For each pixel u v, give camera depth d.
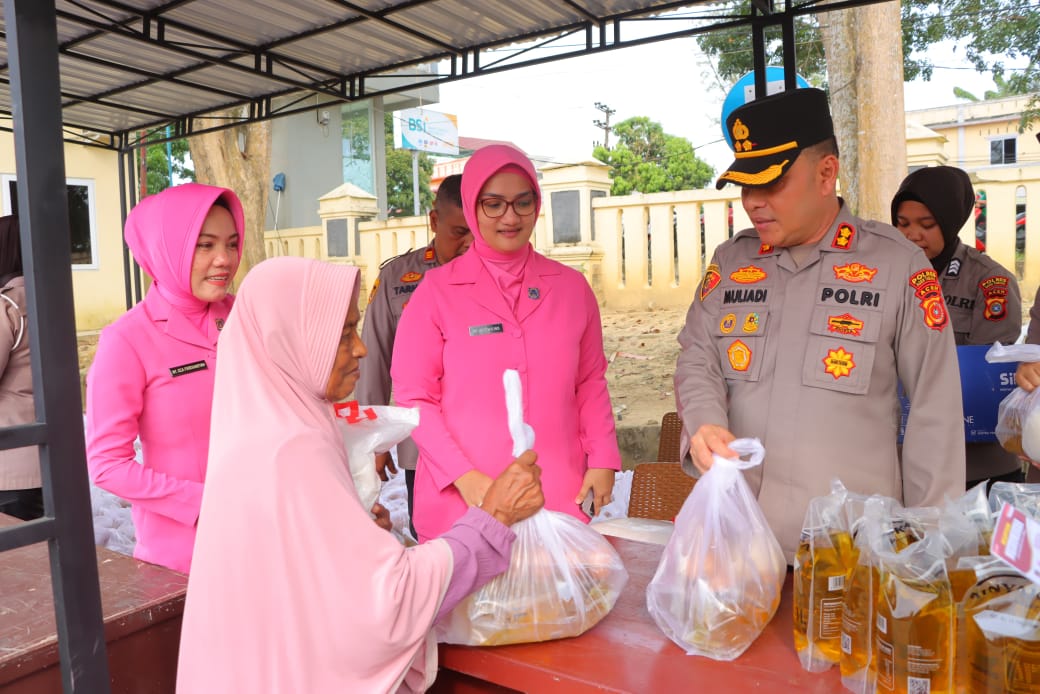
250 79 5.53
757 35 4.03
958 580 1.14
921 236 2.71
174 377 1.91
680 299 7.57
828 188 1.70
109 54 4.96
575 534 1.47
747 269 1.84
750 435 1.75
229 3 4.26
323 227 10.29
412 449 3.01
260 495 1.21
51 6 1.08
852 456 1.66
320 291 1.34
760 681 1.24
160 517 1.89
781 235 1.70
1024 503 1.18
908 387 1.66
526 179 2.05
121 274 10.23
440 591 1.28
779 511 1.70
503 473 1.46
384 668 1.25
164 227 1.88
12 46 1.06
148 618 1.55
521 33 4.73
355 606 1.20
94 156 9.90
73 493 1.13
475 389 2.03
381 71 5.38
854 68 7.35
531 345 2.06
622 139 19.69
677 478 2.83
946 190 2.65
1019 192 6.56
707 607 1.31
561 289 2.15
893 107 7.24
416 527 2.04
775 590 1.35
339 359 1.36
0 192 9.06
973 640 1.07
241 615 1.21
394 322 3.07
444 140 15.69
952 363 1.63
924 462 1.61
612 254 7.86
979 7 9.30
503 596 1.37
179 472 1.93
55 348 1.11
